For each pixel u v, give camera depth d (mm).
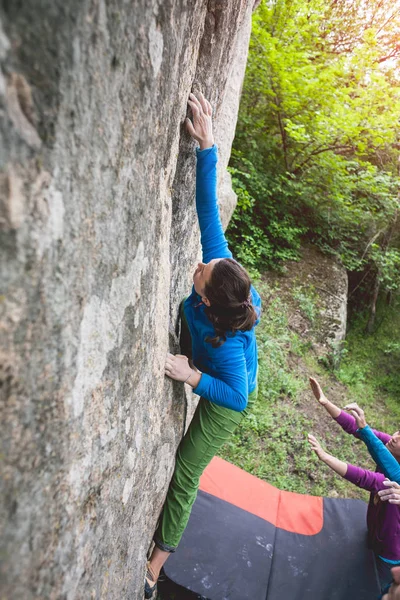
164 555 1905
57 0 504
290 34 6469
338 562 2641
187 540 2598
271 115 6625
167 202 1286
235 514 2877
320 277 6746
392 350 7293
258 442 4188
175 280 1924
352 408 2600
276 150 6902
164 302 1385
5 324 510
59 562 734
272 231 6617
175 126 1220
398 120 6309
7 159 472
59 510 719
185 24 1042
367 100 6148
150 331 1195
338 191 6895
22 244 517
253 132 6656
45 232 562
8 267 500
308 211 7219
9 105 465
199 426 1793
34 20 479
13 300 518
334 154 6617
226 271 1374
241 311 1409
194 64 1388
